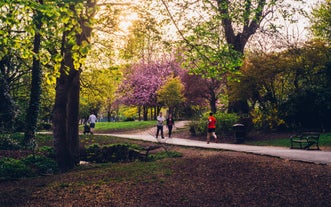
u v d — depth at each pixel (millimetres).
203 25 13820
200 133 27141
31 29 7020
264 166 10781
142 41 13109
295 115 23469
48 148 17734
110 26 12141
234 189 8422
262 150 15414
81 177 10992
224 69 12984
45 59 7758
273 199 7398
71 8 8180
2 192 9039
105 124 48094
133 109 64188
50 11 6527
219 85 43281
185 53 13141
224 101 41344
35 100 19875
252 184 8758
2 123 22750
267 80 24312
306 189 7875
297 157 12273
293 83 25688
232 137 24031
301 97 23000
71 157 13227
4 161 12133
